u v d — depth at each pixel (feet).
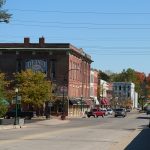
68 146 90.58
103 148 87.04
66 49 312.71
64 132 141.79
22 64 316.60
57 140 106.32
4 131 147.64
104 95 545.03
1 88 189.06
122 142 103.71
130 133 140.77
